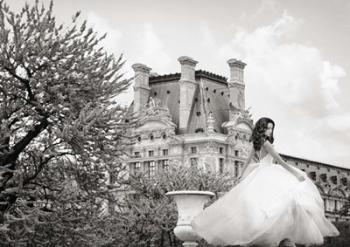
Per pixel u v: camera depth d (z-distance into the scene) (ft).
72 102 112.16
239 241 33.19
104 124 110.42
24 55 110.01
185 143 374.63
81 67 113.70
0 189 109.81
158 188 212.84
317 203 34.30
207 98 392.88
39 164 112.47
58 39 112.47
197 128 380.17
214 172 250.16
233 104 395.34
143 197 209.67
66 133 104.68
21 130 115.75
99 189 118.83
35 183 116.16
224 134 379.55
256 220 32.78
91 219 118.62
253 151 35.96
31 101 110.63
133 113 117.91
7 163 113.29
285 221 32.68
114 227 134.62
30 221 104.17
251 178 34.76
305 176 34.73
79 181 117.29
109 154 113.19
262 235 32.48
